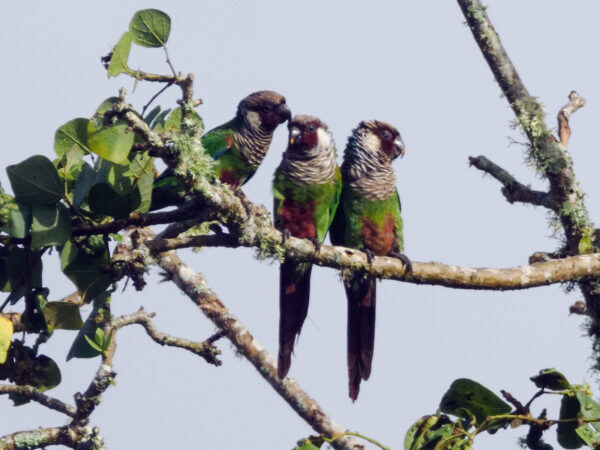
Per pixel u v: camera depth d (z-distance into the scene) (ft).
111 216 32.04
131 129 30.37
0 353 31.19
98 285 32.99
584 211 40.70
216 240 35.86
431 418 28.96
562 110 40.98
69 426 35.70
